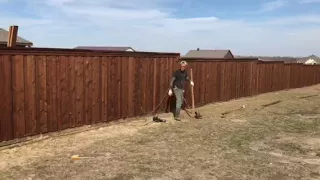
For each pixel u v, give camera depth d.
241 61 17.69
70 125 8.53
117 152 7.14
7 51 6.95
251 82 19.17
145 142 8.05
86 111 8.95
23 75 7.32
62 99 8.27
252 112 13.46
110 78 9.61
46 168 6.01
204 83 14.34
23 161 6.33
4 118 6.98
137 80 10.59
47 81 7.87
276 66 23.08
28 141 7.49
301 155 7.38
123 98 10.11
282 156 7.26
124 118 10.22
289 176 6.03
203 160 6.79
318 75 33.19
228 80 16.41
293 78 26.81
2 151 6.81
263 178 5.90
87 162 6.41
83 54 8.73
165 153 7.18
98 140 8.06
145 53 10.81
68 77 8.38
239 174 6.06
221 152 7.41
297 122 11.48
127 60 10.16
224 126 10.29
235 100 17.06
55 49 7.97
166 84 11.89
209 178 5.81
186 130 9.50
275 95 20.91
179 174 5.96
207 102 14.70
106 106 9.55
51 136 8.03
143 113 10.95
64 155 6.80
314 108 15.46
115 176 5.75
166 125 10.05
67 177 5.62
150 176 5.81
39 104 7.71
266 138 8.89
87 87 8.92
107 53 9.43
